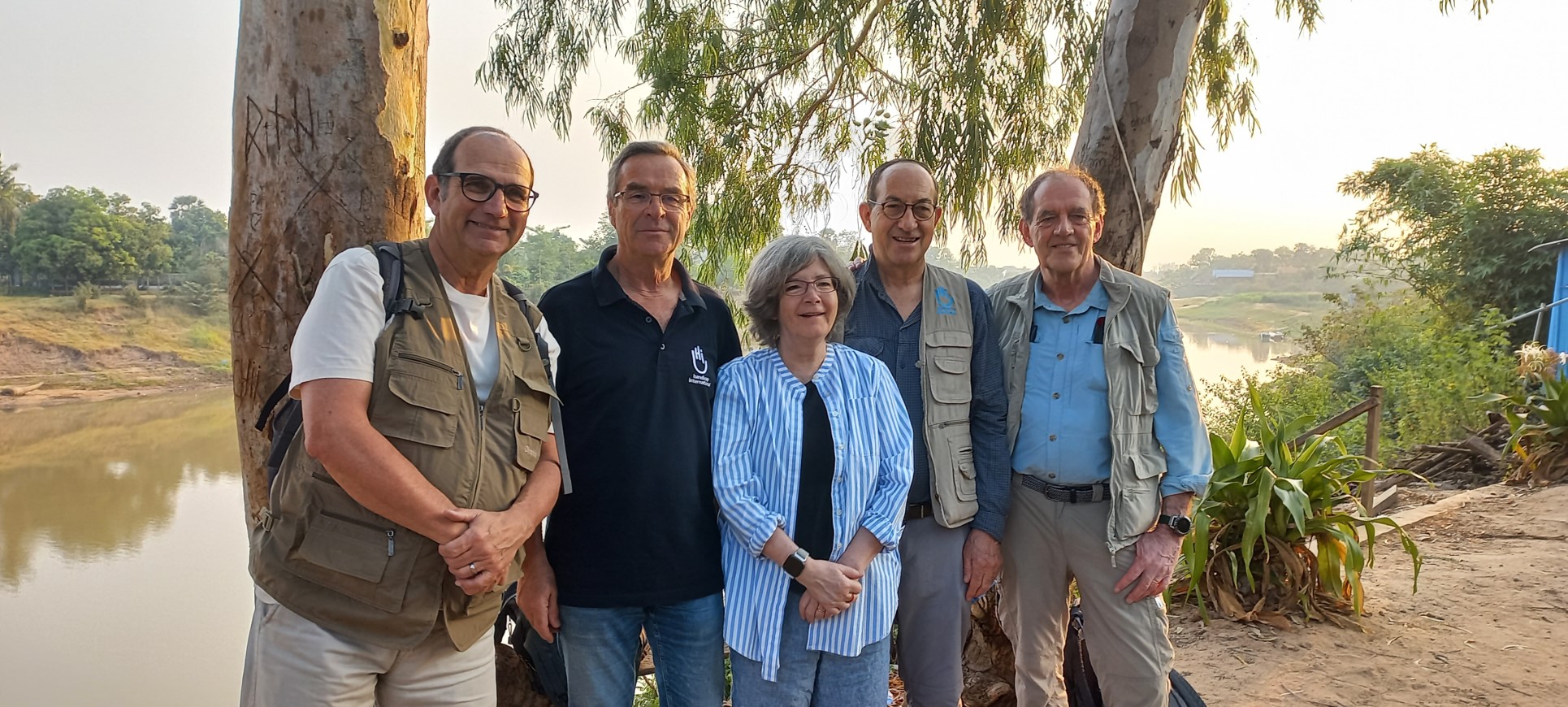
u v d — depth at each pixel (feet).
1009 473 7.73
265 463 6.76
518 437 5.80
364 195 6.70
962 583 7.48
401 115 6.90
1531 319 42.86
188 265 106.52
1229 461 13.16
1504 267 43.50
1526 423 22.88
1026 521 8.00
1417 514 19.22
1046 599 8.15
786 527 6.51
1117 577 7.71
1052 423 7.76
